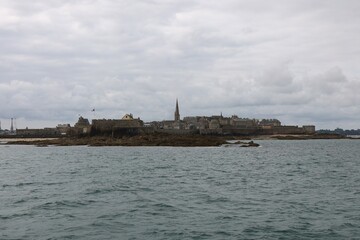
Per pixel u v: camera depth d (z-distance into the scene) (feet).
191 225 76.18
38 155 349.00
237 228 73.72
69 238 67.87
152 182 143.54
